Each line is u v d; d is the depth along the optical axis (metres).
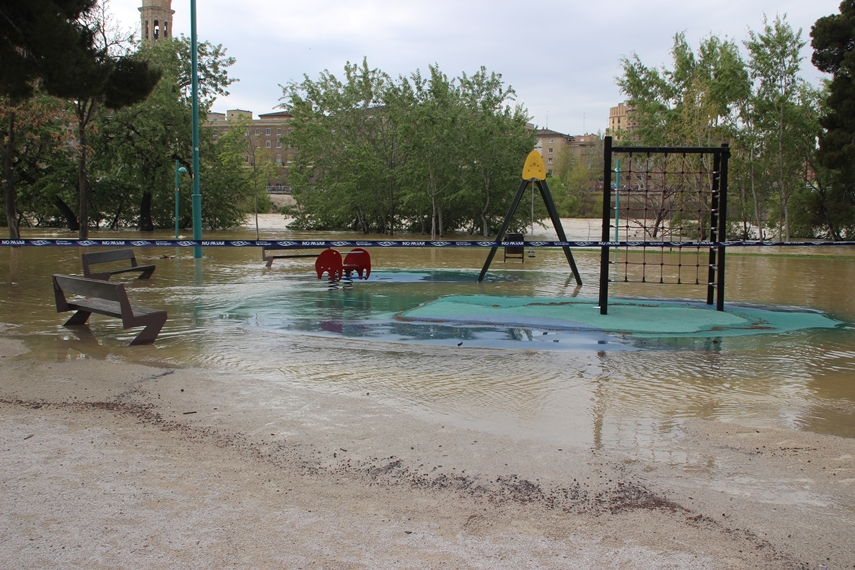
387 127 40.31
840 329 9.78
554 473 4.10
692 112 32.78
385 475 4.04
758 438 4.82
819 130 33.69
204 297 12.51
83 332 8.82
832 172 35.84
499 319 10.17
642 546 3.19
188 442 4.56
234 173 44.72
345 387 6.20
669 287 14.91
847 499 3.77
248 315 10.51
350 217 41.75
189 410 5.31
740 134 34.34
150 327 8.15
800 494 3.84
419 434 4.80
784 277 17.69
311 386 6.22
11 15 14.50
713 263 11.84
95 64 16.47
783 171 34.38
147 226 42.56
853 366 7.40
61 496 3.65
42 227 44.62
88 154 37.62
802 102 35.00
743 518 3.51
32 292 12.66
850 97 31.42
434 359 7.50
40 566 2.93
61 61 14.92
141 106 39.19
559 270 18.61
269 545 3.15
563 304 11.85
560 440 4.75
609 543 3.22
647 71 36.28
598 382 6.55
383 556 3.06
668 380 6.67
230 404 5.49
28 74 14.95
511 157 36.97
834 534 3.34
